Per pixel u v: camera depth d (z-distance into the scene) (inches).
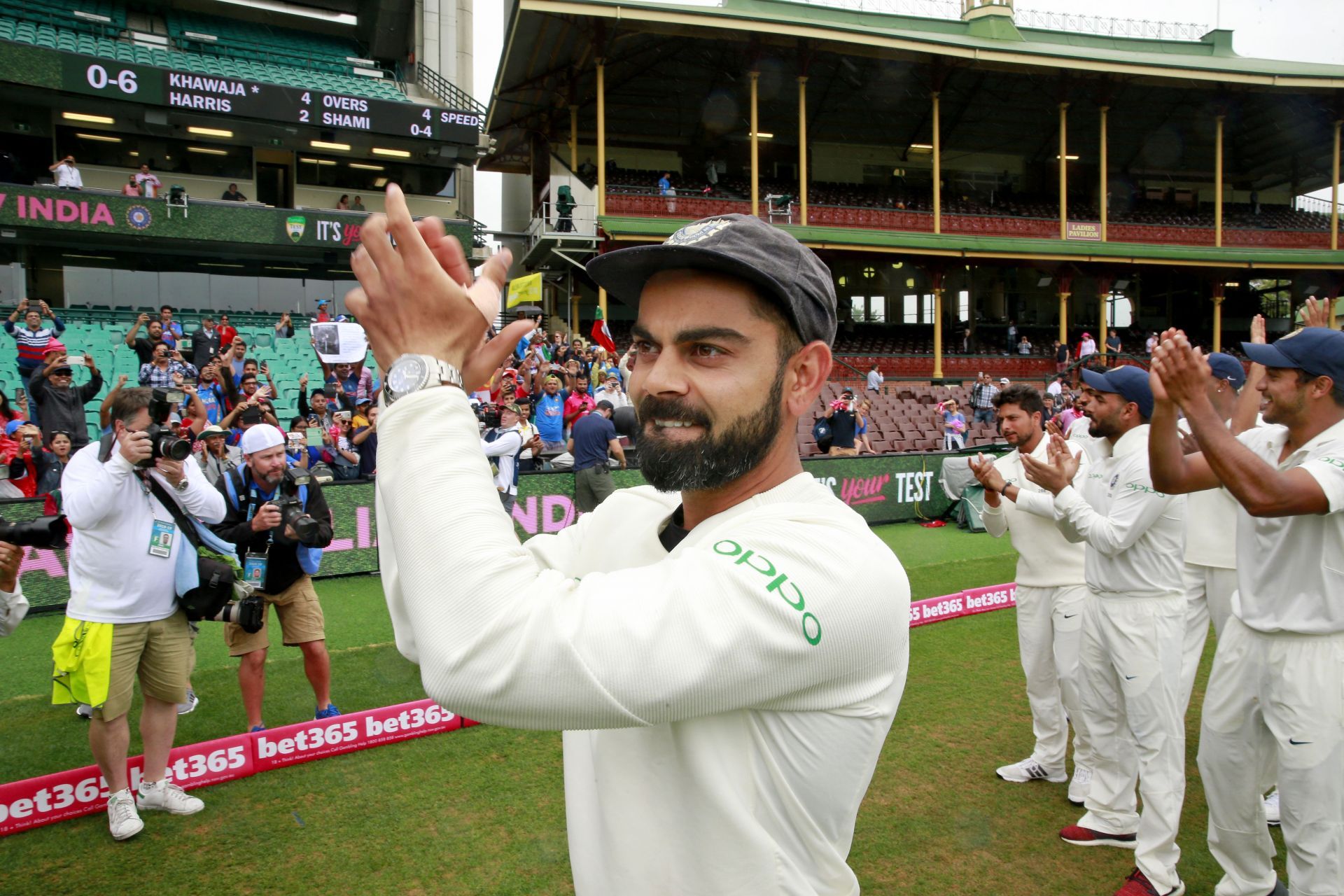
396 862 136.8
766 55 901.8
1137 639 132.1
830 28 842.8
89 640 138.3
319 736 172.6
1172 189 1241.4
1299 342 107.3
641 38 853.8
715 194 963.3
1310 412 108.6
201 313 764.6
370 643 249.0
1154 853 128.0
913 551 398.6
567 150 1072.2
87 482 136.7
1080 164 1226.6
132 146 796.0
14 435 318.3
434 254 39.3
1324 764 102.2
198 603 148.2
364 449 355.9
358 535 330.0
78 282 761.0
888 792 161.8
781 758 37.0
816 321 42.0
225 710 196.5
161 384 449.7
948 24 1053.8
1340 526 100.5
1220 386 182.2
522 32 811.4
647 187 935.0
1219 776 117.0
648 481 40.8
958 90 1015.0
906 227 964.0
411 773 167.2
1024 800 159.2
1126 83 974.4
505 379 434.6
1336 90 986.1
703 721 37.0
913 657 239.1
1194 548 184.1
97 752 143.3
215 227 749.9
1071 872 135.3
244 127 791.1
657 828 38.0
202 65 849.5
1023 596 167.6
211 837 143.9
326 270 846.5
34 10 813.2
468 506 34.0
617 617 33.8
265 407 353.1
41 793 146.7
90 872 133.7
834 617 35.5
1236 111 1072.2
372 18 1000.2
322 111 793.6
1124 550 131.0
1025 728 191.5
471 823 148.6
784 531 37.6
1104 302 1028.5
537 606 33.4
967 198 1155.3
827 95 1015.0
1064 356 992.2
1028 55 909.8
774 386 40.4
